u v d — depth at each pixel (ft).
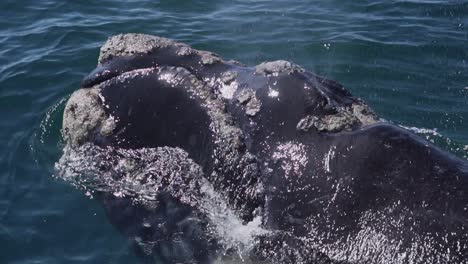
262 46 43.88
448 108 37.35
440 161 22.61
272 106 25.22
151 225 26.94
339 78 40.34
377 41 44.09
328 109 24.62
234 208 25.13
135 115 27.55
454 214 21.43
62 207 29.35
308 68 41.22
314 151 23.95
